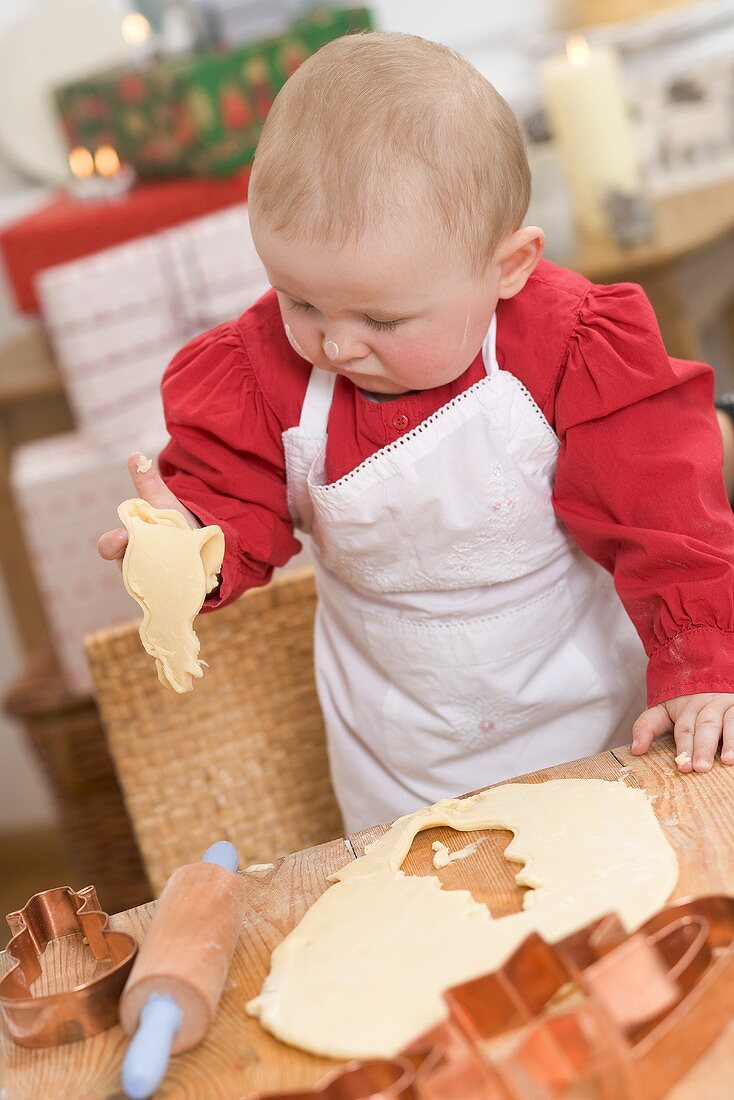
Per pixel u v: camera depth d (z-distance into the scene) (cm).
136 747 109
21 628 189
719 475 84
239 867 111
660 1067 50
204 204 187
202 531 75
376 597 95
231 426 88
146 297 163
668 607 81
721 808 67
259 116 188
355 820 104
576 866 63
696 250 172
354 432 88
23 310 194
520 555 91
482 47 234
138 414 164
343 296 75
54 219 191
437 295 76
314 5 208
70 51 229
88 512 160
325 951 62
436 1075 48
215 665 110
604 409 84
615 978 52
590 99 185
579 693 96
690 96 206
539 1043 49
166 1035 55
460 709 96
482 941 60
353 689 100
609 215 177
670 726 78
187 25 216
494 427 85
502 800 72
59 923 69
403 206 73
